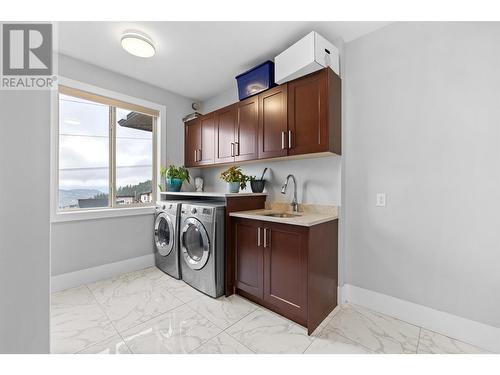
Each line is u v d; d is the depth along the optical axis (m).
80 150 2.57
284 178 2.53
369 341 1.58
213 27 1.93
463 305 1.59
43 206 0.69
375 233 1.98
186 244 2.52
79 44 2.16
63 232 2.35
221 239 2.22
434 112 1.70
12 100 0.63
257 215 2.04
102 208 2.71
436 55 1.69
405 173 1.82
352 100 2.10
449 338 1.61
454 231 1.62
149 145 3.13
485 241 1.51
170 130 3.25
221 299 2.16
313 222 1.70
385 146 1.92
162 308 1.98
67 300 2.11
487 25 1.51
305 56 1.81
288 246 1.80
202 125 3.10
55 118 2.30
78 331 1.66
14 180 0.63
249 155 2.45
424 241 1.74
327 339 1.60
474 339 1.54
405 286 1.83
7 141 0.62
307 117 1.95
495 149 1.48
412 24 1.79
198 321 1.79
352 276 2.11
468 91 1.57
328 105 1.83
